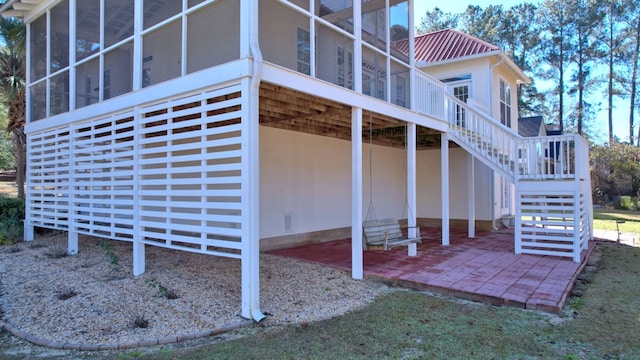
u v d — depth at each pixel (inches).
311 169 355.9
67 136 282.5
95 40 264.4
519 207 300.8
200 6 188.7
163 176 230.1
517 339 139.9
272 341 138.9
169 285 203.2
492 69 463.5
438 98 332.5
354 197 228.7
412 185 286.0
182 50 196.1
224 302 178.7
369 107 239.0
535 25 1195.9
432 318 162.1
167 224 202.5
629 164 885.2
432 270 240.2
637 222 576.1
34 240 339.9
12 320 161.5
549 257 284.8
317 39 211.9
